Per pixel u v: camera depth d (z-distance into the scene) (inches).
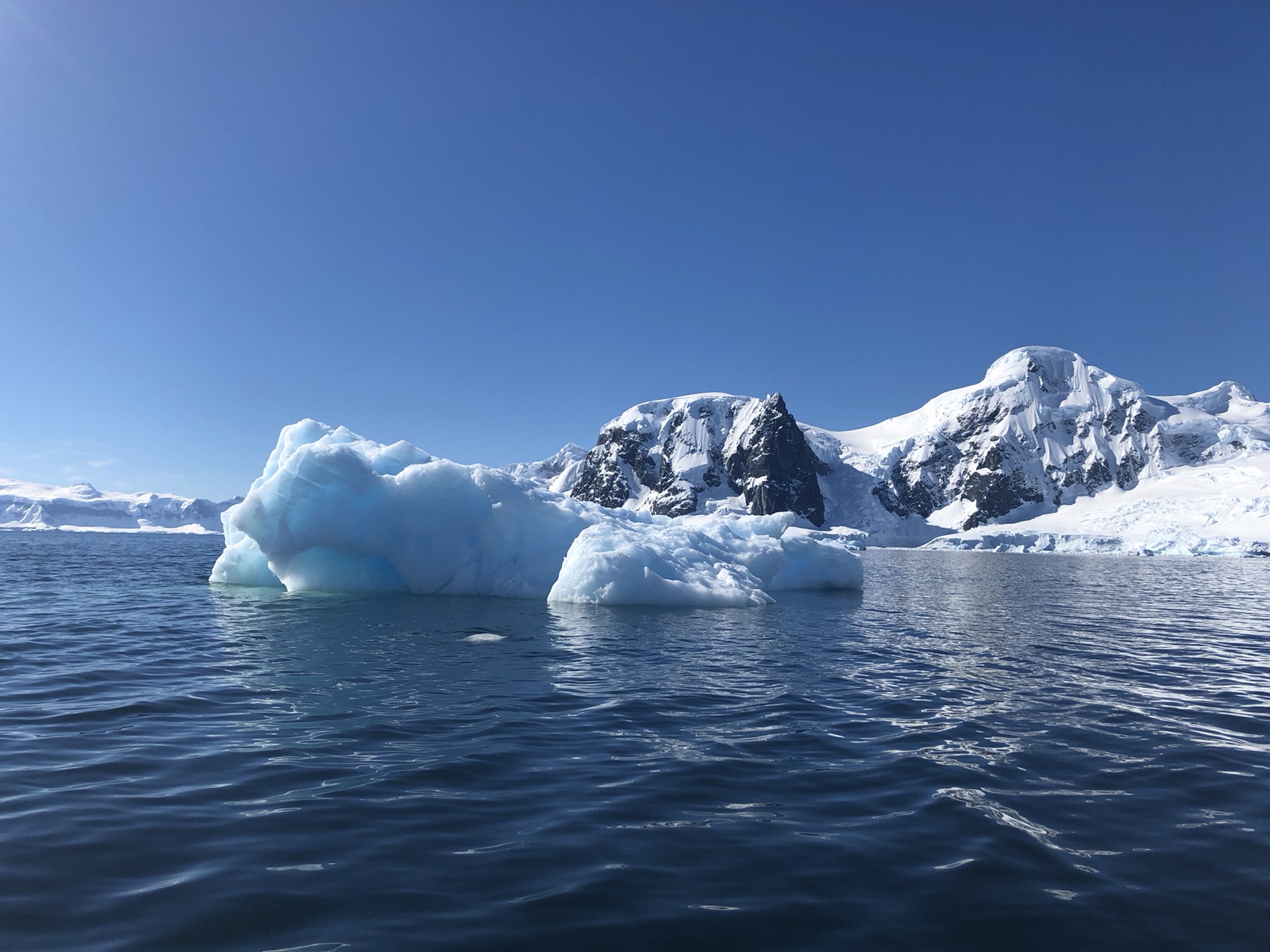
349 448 789.2
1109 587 1311.5
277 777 232.4
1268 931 151.2
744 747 275.0
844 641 559.5
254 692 349.4
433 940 140.9
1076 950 142.6
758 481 5925.2
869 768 251.9
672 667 435.2
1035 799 225.1
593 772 243.1
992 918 153.9
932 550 4308.6
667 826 199.0
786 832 196.9
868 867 176.7
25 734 276.4
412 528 799.7
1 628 544.7
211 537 5398.6
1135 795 229.5
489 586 830.5
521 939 141.8
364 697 342.3
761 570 926.4
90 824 193.0
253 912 150.0
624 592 745.6
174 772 236.2
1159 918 155.7
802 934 146.3
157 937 139.6
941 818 207.2
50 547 2241.6
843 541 4847.4
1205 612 868.0
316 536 775.7
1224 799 227.3
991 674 432.8
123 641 495.2
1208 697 378.0
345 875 167.5
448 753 260.2
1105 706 353.7
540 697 350.0
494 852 181.5
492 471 859.4
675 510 5979.3
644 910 154.2
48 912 148.3
